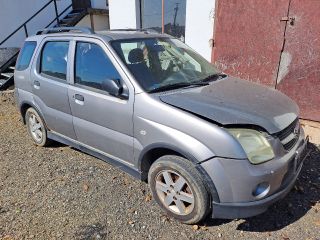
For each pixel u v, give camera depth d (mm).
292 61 5660
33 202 3480
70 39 3934
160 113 2977
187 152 2803
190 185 2889
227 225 3100
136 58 3488
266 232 3004
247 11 5852
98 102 3490
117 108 3312
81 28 3965
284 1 5457
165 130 2936
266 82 6051
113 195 3553
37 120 4781
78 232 3014
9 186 3816
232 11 6012
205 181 2791
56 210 3330
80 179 3887
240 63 6234
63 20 11219
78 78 3781
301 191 3602
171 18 7281
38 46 4465
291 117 3078
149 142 3086
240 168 2621
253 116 2820
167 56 3809
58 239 2932
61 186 3754
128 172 3520
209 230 3033
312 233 2977
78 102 3744
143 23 7891
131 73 3266
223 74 4051
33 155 4621
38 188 3738
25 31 10227
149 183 3268
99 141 3686
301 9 5336
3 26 10492
